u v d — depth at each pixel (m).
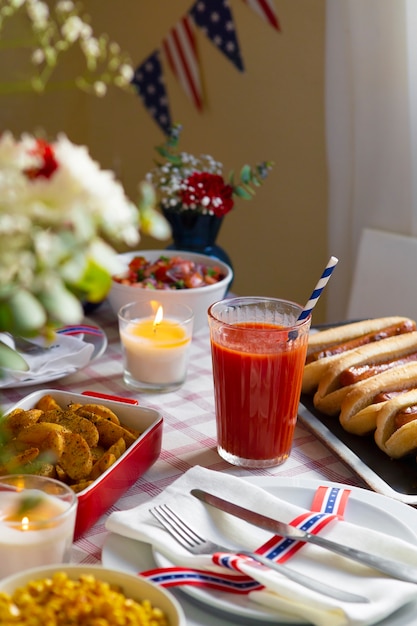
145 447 0.98
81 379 1.34
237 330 1.01
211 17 2.97
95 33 3.62
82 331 1.44
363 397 1.15
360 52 2.20
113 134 3.70
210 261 1.64
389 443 1.07
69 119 3.88
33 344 1.33
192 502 0.87
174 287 1.53
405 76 2.13
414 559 0.79
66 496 0.75
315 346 1.38
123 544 0.82
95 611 0.60
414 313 2.06
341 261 2.46
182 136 3.26
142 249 3.49
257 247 3.00
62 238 0.61
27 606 0.61
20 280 0.61
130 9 3.38
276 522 0.83
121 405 1.06
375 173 2.28
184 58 3.15
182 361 1.30
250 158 2.96
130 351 1.29
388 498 0.93
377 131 2.23
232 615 0.71
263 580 0.71
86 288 0.66
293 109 2.73
